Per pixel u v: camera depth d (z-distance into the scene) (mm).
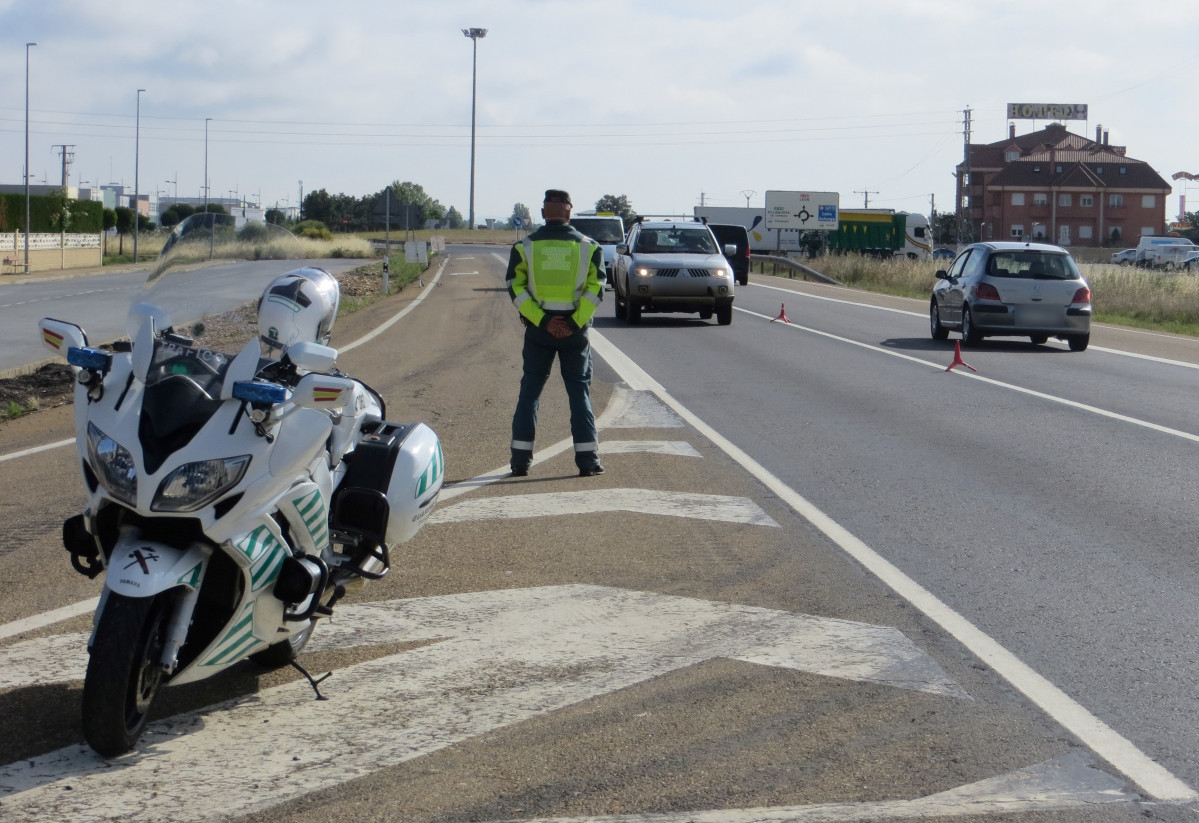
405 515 5336
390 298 31438
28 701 4883
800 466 9945
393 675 5266
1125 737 4629
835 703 4949
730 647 5629
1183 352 20062
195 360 4336
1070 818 3963
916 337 22156
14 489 8945
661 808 4012
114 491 4062
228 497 4113
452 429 11648
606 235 39656
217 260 5793
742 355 18594
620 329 23328
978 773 4297
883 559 7156
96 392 4273
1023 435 11484
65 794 4082
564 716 4809
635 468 9820
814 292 37719
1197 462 10164
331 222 123125
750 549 7371
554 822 3914
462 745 4523
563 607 6223
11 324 25031
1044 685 5164
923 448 10789
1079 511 8406
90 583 6539
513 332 21547
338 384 4180
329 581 4898
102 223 68062
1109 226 117812
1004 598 6422
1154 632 5887
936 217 124625
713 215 74750
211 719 4762
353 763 4363
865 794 4121
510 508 8391
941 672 5316
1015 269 20094
